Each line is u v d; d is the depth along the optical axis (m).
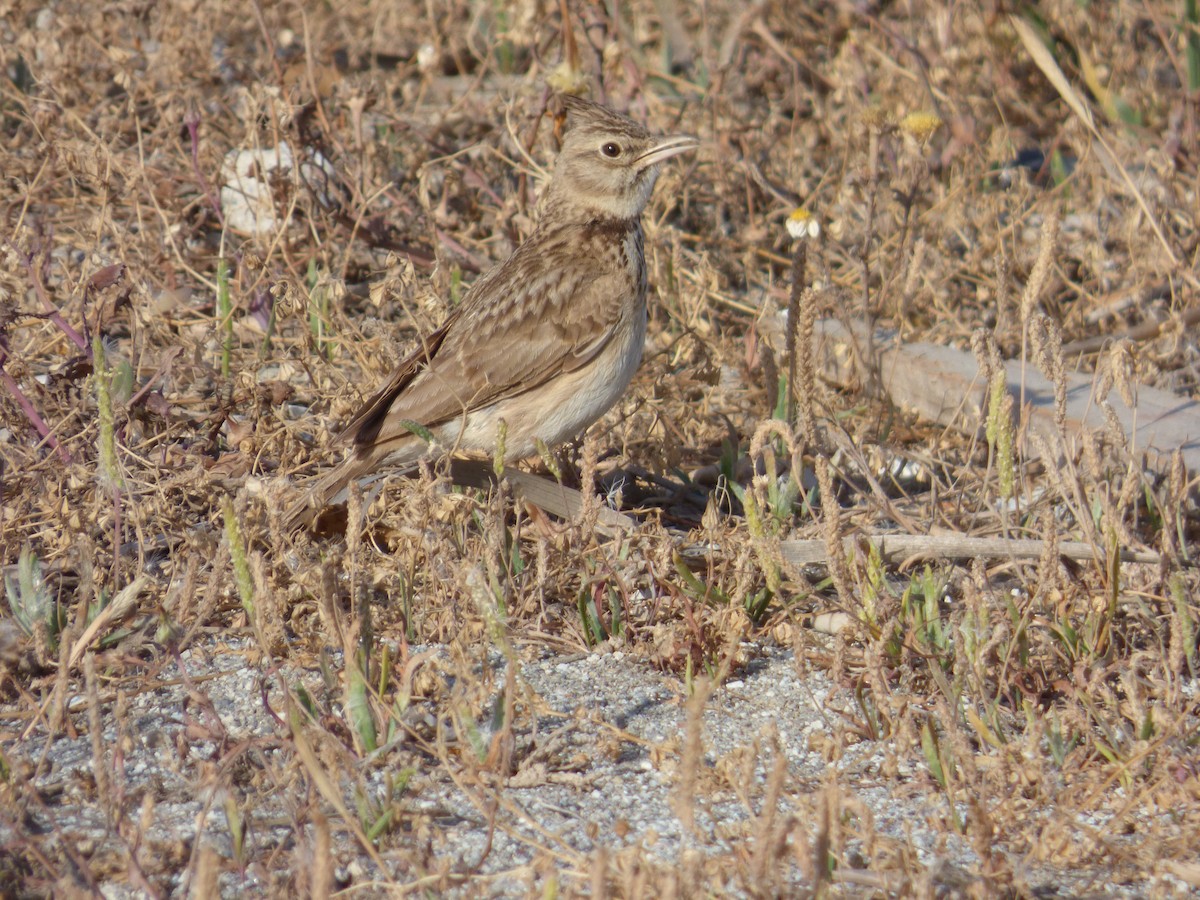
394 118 16.30
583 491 9.58
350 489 8.27
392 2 20.44
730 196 16.33
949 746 7.88
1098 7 19.11
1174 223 16.00
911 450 12.84
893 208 15.75
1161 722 8.29
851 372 14.02
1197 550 10.62
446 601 9.42
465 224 15.88
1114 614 9.35
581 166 11.63
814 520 10.41
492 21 20.22
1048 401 13.05
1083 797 7.86
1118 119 17.58
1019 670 8.77
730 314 14.90
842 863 6.95
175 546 10.23
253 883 6.94
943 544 10.02
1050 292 15.22
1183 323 14.11
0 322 10.70
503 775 7.84
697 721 6.38
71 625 8.95
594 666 9.26
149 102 16.61
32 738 8.23
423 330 12.29
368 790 7.72
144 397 10.97
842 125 17.88
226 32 18.56
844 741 8.12
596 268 11.48
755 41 19.33
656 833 7.24
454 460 10.24
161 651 9.11
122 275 11.48
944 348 14.15
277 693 8.67
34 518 10.36
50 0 18.31
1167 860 7.30
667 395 12.79
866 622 8.86
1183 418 12.68
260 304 13.59
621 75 17.12
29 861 7.03
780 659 9.38
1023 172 16.33
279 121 14.58
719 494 11.81
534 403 11.30
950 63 18.23
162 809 7.54
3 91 16.28
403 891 6.70
